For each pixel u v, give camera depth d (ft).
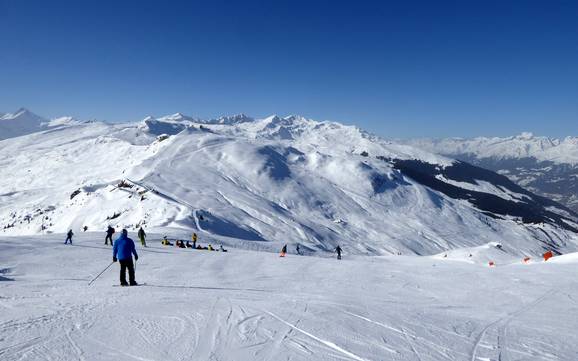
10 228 351.25
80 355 16.79
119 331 20.29
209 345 18.98
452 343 22.30
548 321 30.27
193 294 34.37
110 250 88.38
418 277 57.06
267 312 26.35
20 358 16.06
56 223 329.93
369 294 41.42
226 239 184.34
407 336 22.86
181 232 182.80
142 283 44.91
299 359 17.78
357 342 20.86
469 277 56.18
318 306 29.58
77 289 36.29
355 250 349.61
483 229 593.83
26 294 32.27
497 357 20.43
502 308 35.42
